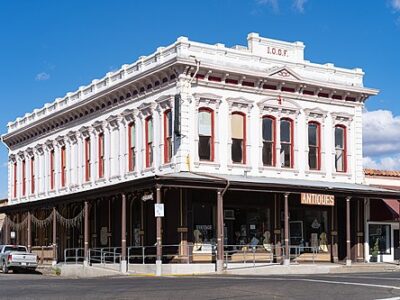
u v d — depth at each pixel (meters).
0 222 56.91
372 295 17.97
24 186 53.72
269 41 39.00
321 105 40.41
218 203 33.12
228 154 36.56
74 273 37.41
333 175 40.38
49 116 48.12
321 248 39.53
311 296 17.70
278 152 38.34
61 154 47.69
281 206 38.00
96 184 42.62
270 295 17.95
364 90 41.59
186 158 35.03
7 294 19.28
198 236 35.28
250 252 36.78
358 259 40.38
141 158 38.31
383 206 40.94
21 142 54.12
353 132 41.66
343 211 40.62
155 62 37.56
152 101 37.50
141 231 37.62
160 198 31.98
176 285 21.78
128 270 34.09
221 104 36.62
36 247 50.34
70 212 45.50
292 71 38.88
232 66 37.00
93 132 43.38
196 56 36.03
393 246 42.00
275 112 38.50
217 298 17.31
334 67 41.25
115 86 40.19
